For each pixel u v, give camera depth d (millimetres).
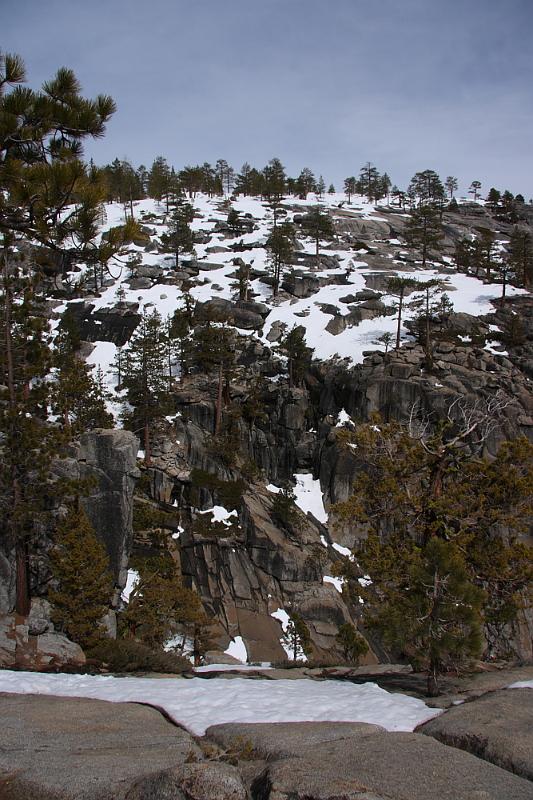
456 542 18359
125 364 60750
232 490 51531
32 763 8516
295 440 59156
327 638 44188
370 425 20906
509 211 146875
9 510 23938
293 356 63531
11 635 22484
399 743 9367
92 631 25609
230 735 10016
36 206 10789
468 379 59594
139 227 11289
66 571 26453
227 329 62812
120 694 13328
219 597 46406
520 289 87625
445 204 152125
